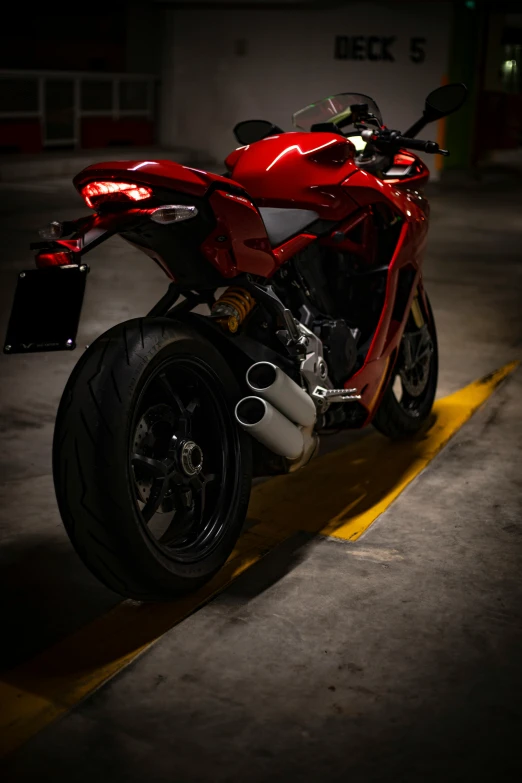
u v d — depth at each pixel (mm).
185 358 2762
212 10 20078
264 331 3111
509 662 2508
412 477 3828
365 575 2971
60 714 2268
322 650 2547
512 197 15508
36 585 2900
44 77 17672
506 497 3637
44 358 5465
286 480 3795
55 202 12523
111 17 21094
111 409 2486
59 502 2523
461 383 5223
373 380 3559
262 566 3029
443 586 2912
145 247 2824
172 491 2855
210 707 2301
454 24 18312
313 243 3316
